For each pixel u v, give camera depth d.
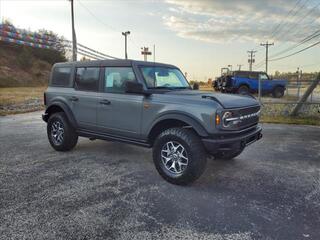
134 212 2.97
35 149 5.58
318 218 2.87
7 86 28.28
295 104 10.85
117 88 4.41
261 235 2.56
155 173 4.21
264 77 19.69
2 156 5.05
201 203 3.20
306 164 4.68
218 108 3.40
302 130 7.91
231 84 19.23
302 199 3.33
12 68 32.19
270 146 5.96
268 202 3.24
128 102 4.20
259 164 4.68
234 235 2.56
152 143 4.16
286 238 2.52
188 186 3.70
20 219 2.79
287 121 9.30
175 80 4.83
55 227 2.66
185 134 3.60
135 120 4.15
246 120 3.82
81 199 3.27
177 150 3.74
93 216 2.88
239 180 3.94
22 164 4.59
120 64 4.37
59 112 5.46
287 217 2.89
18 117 10.45
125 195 3.40
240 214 2.95
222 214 2.95
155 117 3.88
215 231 2.62
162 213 2.96
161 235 2.55
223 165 4.62
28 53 35.34
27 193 3.42
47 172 4.20
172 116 3.69
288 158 5.04
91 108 4.74
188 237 2.53
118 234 2.56
